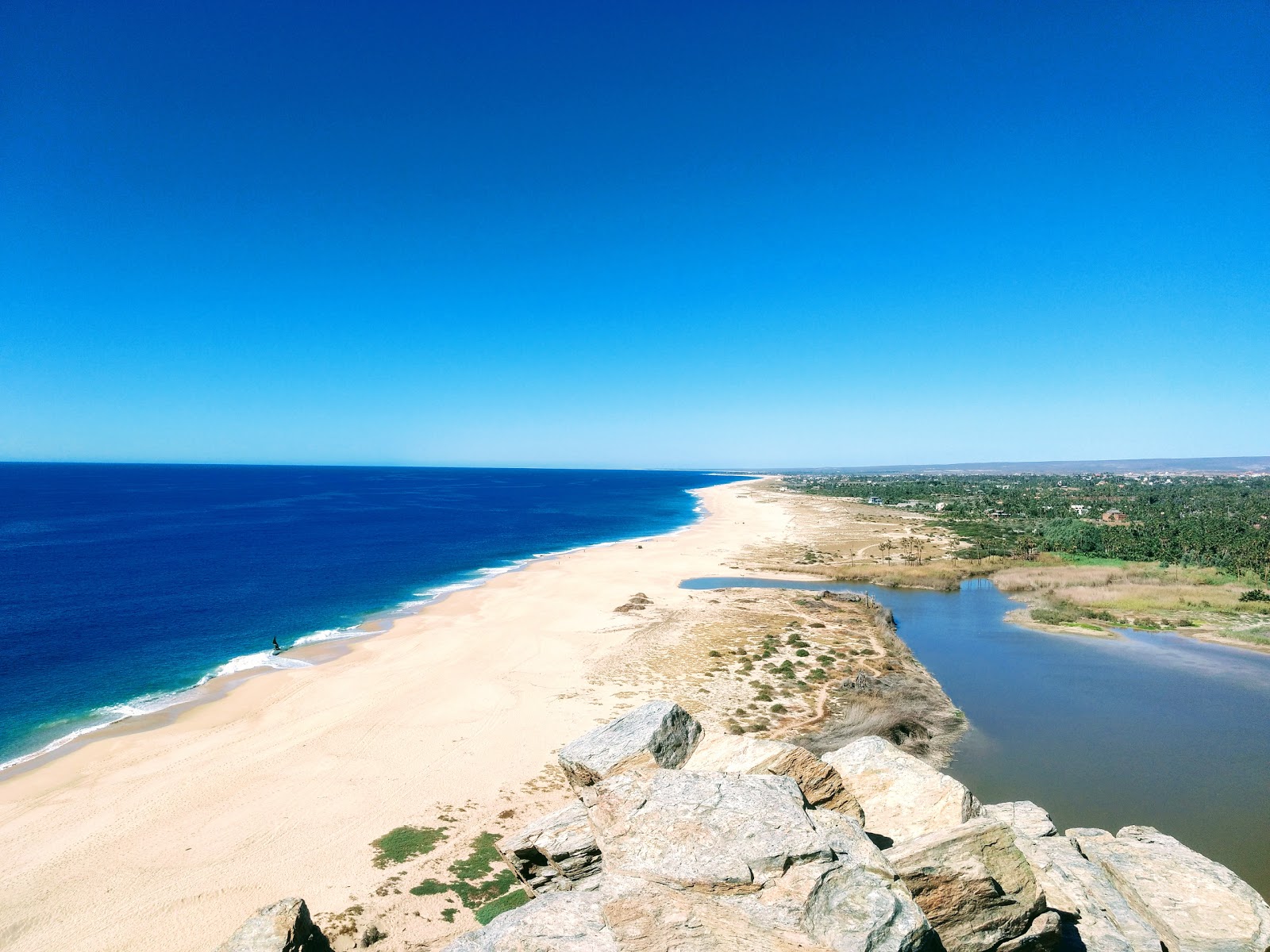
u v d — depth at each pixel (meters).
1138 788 32.31
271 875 24.70
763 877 10.08
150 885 24.38
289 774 32.59
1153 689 45.38
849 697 41.56
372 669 48.56
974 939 10.51
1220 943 12.26
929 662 50.97
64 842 27.17
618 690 43.38
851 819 12.06
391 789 31.00
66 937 21.94
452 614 66.00
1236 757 35.53
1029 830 17.98
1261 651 53.53
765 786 12.27
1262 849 27.50
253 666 50.19
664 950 9.24
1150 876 14.66
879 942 8.78
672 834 11.25
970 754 35.69
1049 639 57.59
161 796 30.64
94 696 44.38
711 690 43.12
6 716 41.03
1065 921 12.19
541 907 10.75
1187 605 65.94
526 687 44.09
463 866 25.06
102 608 67.44
